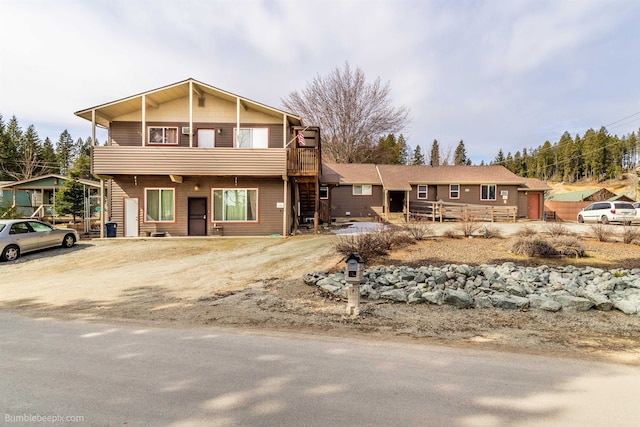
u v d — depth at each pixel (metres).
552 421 2.83
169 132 17.89
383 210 27.66
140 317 6.12
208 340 4.86
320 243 14.23
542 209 29.44
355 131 37.34
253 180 17.88
